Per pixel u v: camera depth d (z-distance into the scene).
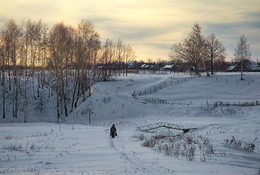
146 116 48.38
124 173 12.14
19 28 55.41
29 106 55.38
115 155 16.95
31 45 58.03
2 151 17.56
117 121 47.88
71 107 57.88
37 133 29.44
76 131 31.31
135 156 16.56
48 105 57.34
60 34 60.06
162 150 18.89
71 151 18.16
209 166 13.87
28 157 15.84
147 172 12.40
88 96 60.09
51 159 15.41
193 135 27.88
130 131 34.59
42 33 58.94
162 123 38.53
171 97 56.88
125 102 54.28
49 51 55.88
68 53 57.81
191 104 49.81
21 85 59.03
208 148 19.02
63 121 52.31
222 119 39.75
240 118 40.00
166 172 12.45
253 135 24.75
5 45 54.62
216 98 54.50
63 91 54.25
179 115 46.19
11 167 13.33
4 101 53.34
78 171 12.48
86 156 16.53
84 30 59.31
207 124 33.81
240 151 18.56
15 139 23.95
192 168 13.35
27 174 11.58
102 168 13.25
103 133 29.98
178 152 17.88
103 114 52.16
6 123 45.94
